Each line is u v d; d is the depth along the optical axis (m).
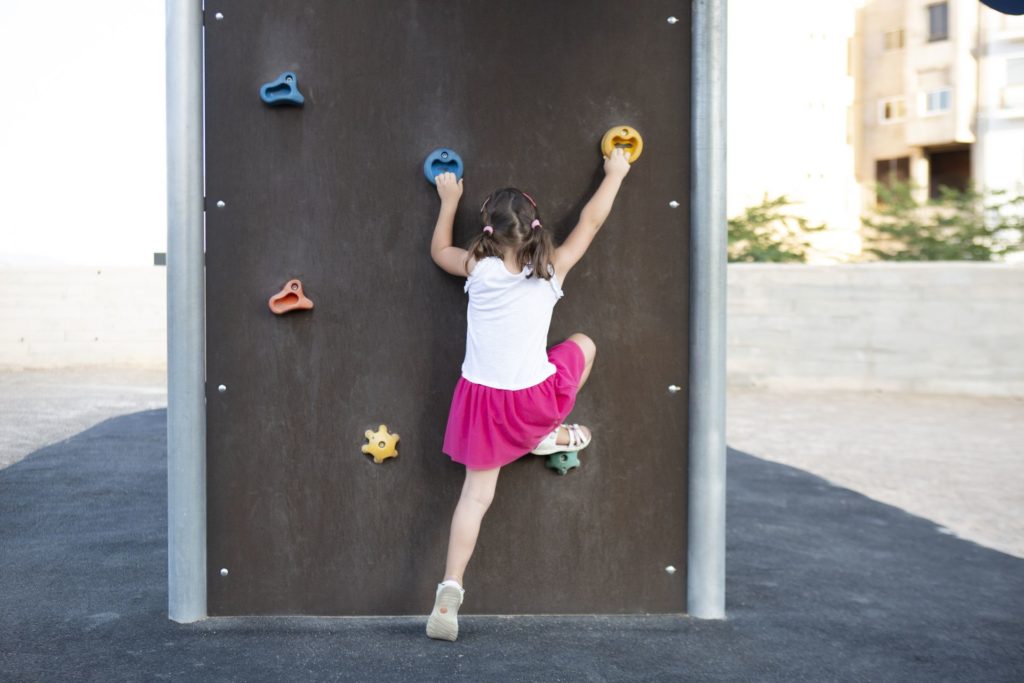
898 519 4.52
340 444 2.89
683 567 2.99
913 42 23.14
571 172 2.91
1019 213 12.30
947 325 9.34
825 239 16.67
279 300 2.84
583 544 2.95
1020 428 7.43
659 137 2.94
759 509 4.70
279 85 2.81
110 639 2.67
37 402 8.09
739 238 12.91
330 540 2.90
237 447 2.87
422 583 2.92
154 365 11.17
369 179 2.88
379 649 2.61
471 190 2.90
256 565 2.88
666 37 2.93
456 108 2.89
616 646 2.69
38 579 3.24
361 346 2.89
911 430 7.33
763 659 2.62
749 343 9.90
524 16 2.90
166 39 2.79
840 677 2.51
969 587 3.42
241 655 2.55
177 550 2.82
